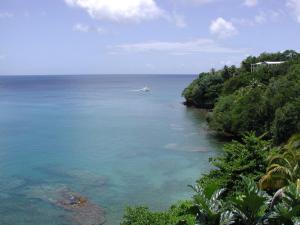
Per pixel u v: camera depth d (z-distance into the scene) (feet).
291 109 184.55
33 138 243.81
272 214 61.41
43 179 153.28
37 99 558.97
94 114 373.40
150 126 294.05
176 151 204.23
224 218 61.21
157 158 188.85
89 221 111.04
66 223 109.70
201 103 417.69
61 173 162.30
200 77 434.30
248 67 490.49
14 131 270.26
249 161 100.89
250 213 61.67
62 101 524.52
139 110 408.05
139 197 131.85
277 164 88.58
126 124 305.53
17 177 156.35
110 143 227.40
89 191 138.21
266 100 220.02
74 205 123.95
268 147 108.88
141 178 154.81
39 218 113.19
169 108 425.28
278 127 187.32
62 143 228.22
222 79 410.11
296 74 246.68
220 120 245.86
